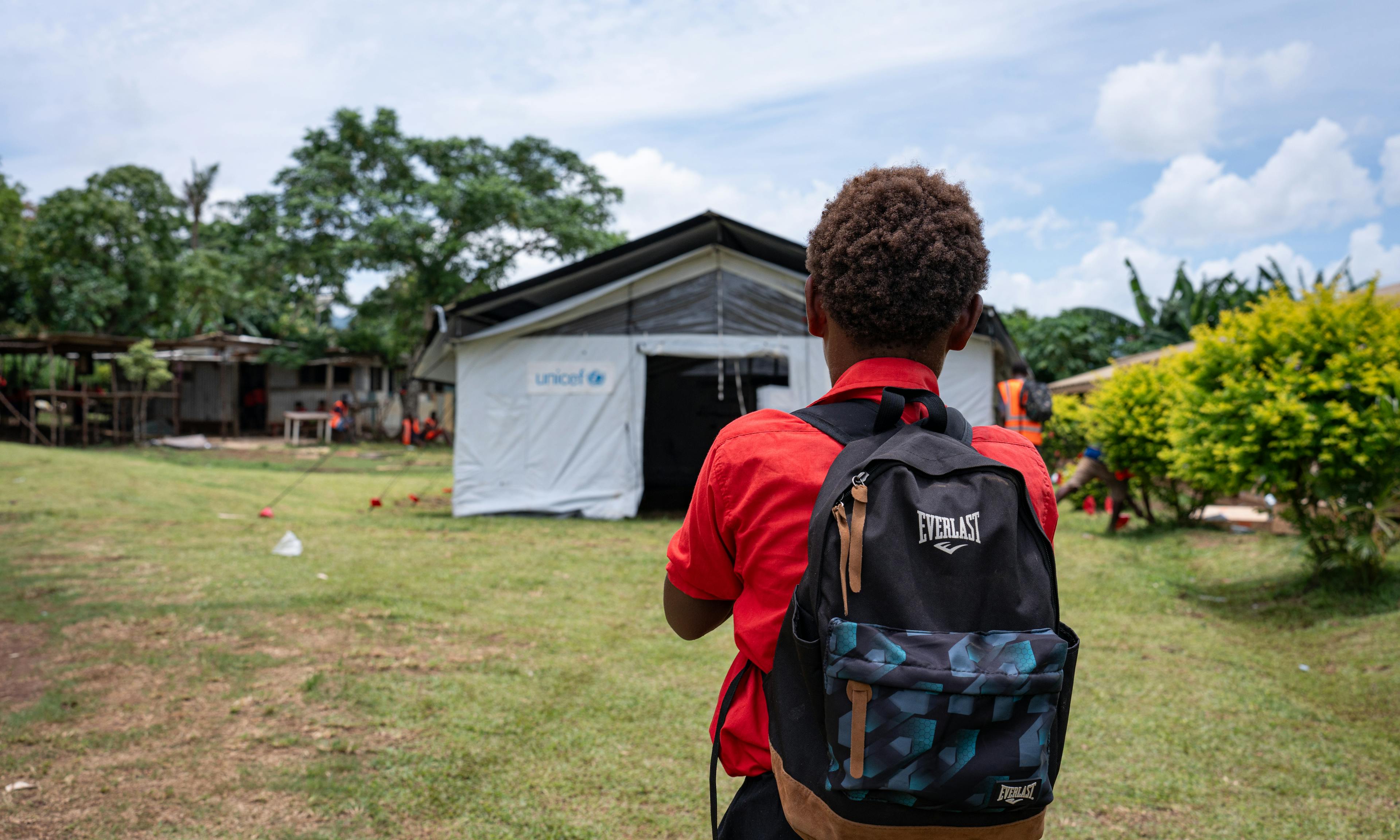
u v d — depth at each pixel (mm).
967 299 1262
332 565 6887
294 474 16656
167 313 31953
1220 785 3195
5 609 5254
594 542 8586
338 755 3369
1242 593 6352
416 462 21281
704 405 11406
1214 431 6172
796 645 1032
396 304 30250
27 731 3502
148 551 7152
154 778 3137
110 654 4465
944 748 947
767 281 10586
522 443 10500
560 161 31859
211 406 30359
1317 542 6012
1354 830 2848
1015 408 8039
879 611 1001
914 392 1192
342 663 4418
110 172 30578
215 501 10906
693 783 3203
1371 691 4137
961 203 1281
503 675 4355
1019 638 991
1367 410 5520
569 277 9984
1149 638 5211
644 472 11438
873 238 1225
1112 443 9211
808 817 1043
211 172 46875
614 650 4844
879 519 1026
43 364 29375
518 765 3322
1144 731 3711
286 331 38250
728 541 1230
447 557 7477
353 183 29547
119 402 25453
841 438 1176
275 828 2803
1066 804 3047
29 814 2846
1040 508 1224
